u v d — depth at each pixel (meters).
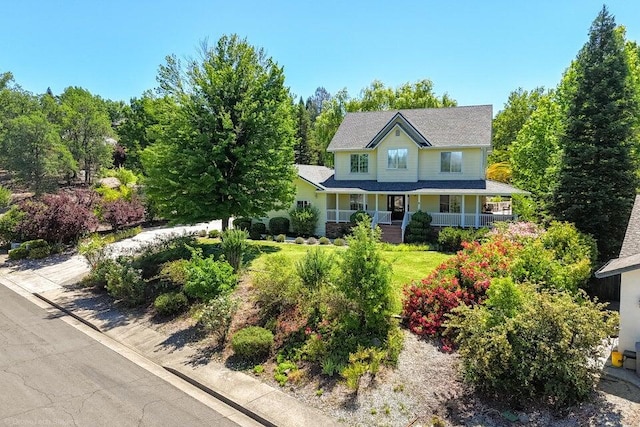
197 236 24.62
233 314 11.09
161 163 17.48
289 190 19.67
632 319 8.41
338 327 9.71
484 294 10.32
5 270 18.70
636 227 11.05
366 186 27.08
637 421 6.61
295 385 8.35
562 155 18.42
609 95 17.25
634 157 17.67
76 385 8.52
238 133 17.91
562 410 7.05
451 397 7.57
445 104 43.91
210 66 17.67
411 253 20.19
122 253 18.17
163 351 10.23
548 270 11.32
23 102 50.09
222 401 8.02
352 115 31.61
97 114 45.53
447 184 25.62
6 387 8.37
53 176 39.12
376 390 7.91
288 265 12.23
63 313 13.34
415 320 10.15
